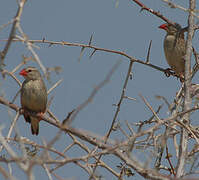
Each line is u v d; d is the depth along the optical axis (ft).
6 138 30.37
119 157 31.45
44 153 23.17
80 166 30.86
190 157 32.78
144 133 27.86
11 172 25.18
